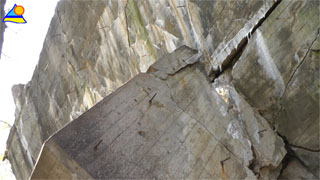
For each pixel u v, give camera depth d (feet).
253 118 11.98
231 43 12.91
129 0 18.62
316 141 11.18
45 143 6.85
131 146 8.01
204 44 14.01
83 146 7.23
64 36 24.93
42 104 29.07
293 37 11.45
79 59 23.95
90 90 23.66
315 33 10.94
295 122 11.64
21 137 31.99
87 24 22.40
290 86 11.60
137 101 9.25
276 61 11.82
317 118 11.14
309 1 11.07
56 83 26.81
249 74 12.53
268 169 11.18
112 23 20.24
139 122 8.75
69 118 26.27
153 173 7.91
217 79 13.42
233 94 12.37
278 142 11.80
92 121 7.86
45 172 6.95
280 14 11.78
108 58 21.44
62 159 6.76
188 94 11.03
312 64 11.07
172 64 11.58
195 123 10.24
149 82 10.21
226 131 11.05
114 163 7.38
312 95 11.16
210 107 11.32
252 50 12.42
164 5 16.11
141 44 18.49
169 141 8.99
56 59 26.32
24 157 31.42
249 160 10.93
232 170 10.12
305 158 11.44
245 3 12.73
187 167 8.81
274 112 12.13
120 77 20.98
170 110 9.90
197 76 12.09
